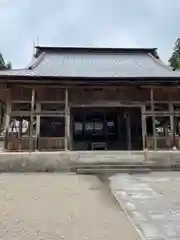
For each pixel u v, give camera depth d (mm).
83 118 15797
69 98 13094
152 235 3660
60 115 11930
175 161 9797
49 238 3553
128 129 15430
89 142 15594
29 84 12156
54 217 4434
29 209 4867
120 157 9969
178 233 3734
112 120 15891
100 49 19203
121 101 13195
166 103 13195
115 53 19172
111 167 9297
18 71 13062
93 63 16516
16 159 9375
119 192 6168
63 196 5820
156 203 5266
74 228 3934
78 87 12695
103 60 17406
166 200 5480
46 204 5195
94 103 13141
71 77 11805
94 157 9938
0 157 9328
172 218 4379
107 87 12781
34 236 3621
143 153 9953
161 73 13711
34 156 9438
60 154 9562
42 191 6273
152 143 12234
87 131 15703
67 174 8852
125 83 12203
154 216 4480
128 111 15477
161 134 17672
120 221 4242
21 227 3963
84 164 9641
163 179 7820
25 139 12141
